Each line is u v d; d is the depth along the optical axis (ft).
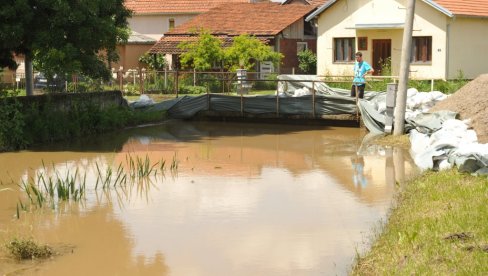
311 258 31.32
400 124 62.90
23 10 62.34
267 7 153.38
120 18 75.20
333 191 44.42
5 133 61.62
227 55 126.21
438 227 30.63
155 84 112.37
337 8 121.60
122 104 84.12
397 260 27.96
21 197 43.98
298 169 52.16
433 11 110.11
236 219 38.06
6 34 62.44
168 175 50.37
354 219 37.42
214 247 33.22
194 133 73.67
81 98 74.69
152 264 31.01
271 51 131.64
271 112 79.71
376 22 116.78
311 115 77.41
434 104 68.28
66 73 65.92
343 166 52.80
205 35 126.62
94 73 72.02
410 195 39.96
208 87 103.35
